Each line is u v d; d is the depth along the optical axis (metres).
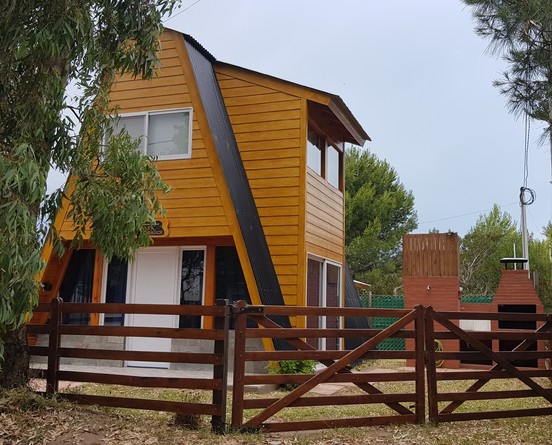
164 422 5.60
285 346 8.80
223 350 5.42
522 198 17.97
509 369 6.69
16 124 5.21
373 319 16.56
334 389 8.80
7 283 4.34
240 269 9.84
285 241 9.71
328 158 11.87
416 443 5.30
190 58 9.66
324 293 11.12
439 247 13.28
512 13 6.65
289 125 10.01
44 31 4.82
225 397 5.40
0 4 4.83
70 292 10.72
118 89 10.23
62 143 5.59
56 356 5.95
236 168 9.76
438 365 13.04
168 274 10.10
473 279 32.88
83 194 6.09
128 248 6.18
